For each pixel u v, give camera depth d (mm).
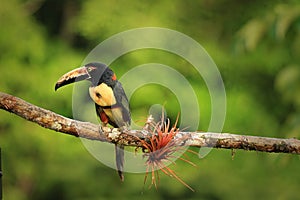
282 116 16062
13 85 15562
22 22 15977
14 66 15594
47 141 15641
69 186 16062
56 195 16281
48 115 5594
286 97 12570
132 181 15648
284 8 10852
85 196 16016
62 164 15898
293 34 15047
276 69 15828
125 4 15648
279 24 10711
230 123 15734
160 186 15523
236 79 15922
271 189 15664
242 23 16141
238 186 15680
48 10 16719
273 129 15953
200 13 16109
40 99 15422
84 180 15930
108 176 15883
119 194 15828
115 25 15539
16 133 15648
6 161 15844
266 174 15648
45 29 16219
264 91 16125
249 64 15859
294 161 15227
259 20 11242
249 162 15531
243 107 15828
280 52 15602
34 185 16125
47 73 15570
